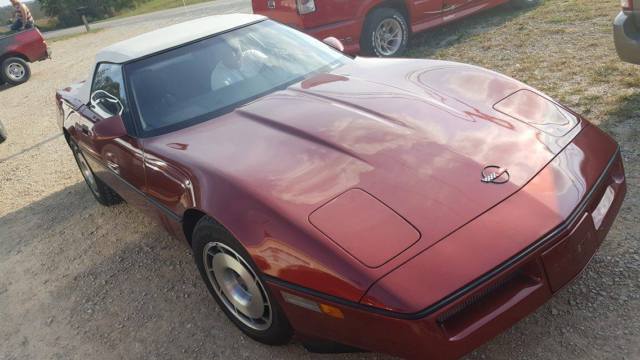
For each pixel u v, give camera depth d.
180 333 3.06
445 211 2.11
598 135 2.61
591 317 2.46
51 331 3.41
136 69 3.57
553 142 2.47
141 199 3.43
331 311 2.06
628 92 4.44
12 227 5.19
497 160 2.33
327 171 2.40
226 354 2.80
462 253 1.97
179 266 3.74
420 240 2.02
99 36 22.31
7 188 6.36
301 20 6.85
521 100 2.80
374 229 2.08
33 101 11.59
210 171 2.62
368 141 2.54
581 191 2.24
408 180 2.26
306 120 2.84
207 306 3.24
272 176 2.45
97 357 3.05
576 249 2.14
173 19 20.12
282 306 2.28
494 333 2.02
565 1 8.10
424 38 8.05
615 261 2.73
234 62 3.60
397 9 7.29
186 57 3.62
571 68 5.27
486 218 2.07
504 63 5.93
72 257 4.28
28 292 3.95
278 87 3.44
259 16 4.17
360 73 3.42
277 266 2.18
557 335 2.41
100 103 3.90
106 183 4.29
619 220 3.01
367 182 2.29
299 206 2.25
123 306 3.46
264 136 2.81
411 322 1.88
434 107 2.76
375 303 1.93
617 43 4.31
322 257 2.06
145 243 4.18
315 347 2.40
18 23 15.21
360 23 6.99
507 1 8.22
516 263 1.97
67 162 6.75
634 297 2.50
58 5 41.31
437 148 2.42
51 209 5.38
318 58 3.78
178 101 3.38
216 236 2.50
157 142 3.13
